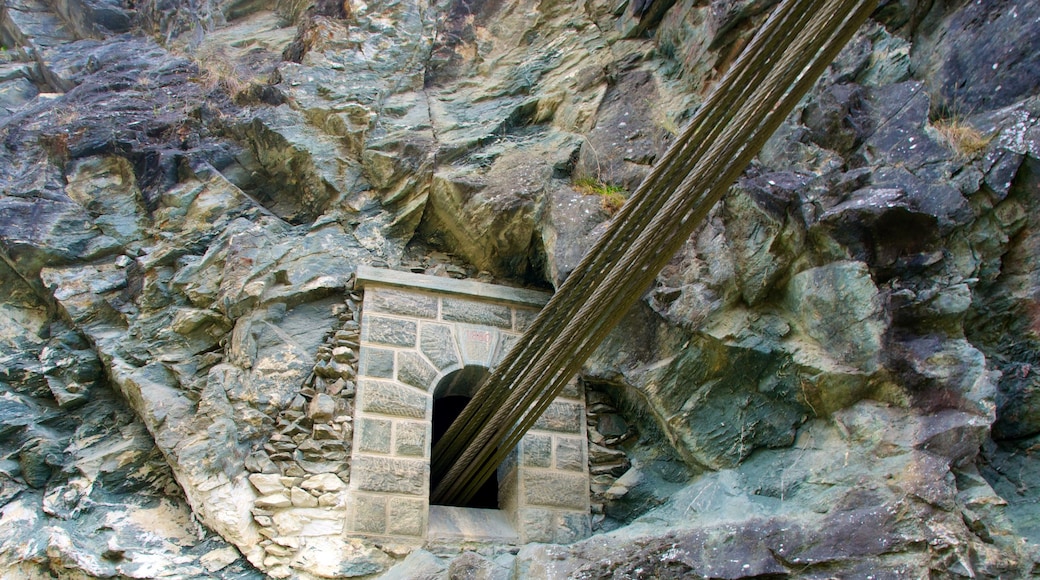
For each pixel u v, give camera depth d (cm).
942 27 733
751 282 637
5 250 724
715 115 455
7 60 1120
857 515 511
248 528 582
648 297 677
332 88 895
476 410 618
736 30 792
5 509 591
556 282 718
